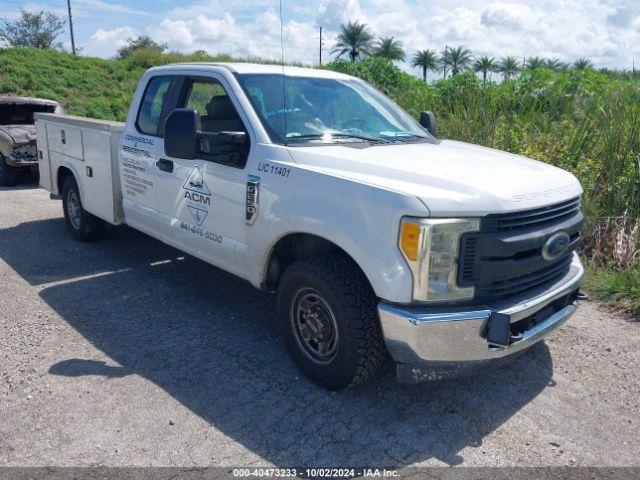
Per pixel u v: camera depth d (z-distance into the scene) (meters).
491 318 3.12
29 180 11.48
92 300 5.18
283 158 3.84
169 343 4.35
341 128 4.41
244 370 3.96
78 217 6.89
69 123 6.54
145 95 5.41
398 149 4.05
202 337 4.46
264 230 3.89
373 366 3.46
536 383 3.88
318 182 3.53
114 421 3.35
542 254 3.41
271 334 4.54
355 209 3.30
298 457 3.07
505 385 3.85
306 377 3.82
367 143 4.20
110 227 7.61
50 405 3.50
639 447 3.23
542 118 9.16
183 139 4.11
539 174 3.68
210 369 3.96
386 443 3.20
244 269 4.21
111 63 28.09
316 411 3.48
